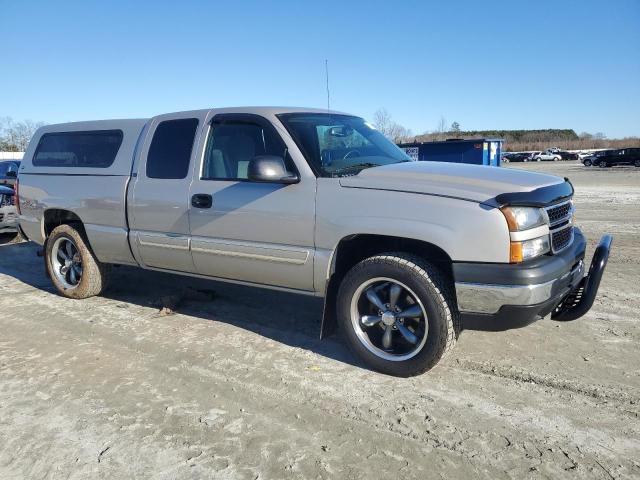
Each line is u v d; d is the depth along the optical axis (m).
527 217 3.42
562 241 3.86
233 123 4.51
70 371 4.03
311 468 2.82
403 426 3.21
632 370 3.91
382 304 3.89
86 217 5.46
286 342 4.56
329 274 3.98
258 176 3.88
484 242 3.40
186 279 6.69
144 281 6.61
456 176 3.79
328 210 3.89
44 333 4.84
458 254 3.46
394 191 3.69
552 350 4.28
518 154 73.38
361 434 3.14
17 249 9.08
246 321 5.10
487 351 4.26
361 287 3.89
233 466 2.85
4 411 3.44
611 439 3.05
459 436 3.10
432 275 3.61
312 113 4.64
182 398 3.59
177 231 4.75
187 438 3.11
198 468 2.83
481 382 3.76
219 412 3.41
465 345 4.39
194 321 5.11
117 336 4.74
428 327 3.65
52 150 5.96
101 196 5.29
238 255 4.39
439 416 3.32
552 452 2.94
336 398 3.56
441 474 2.76
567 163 60.97
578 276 3.93
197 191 4.57
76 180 5.55
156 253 4.97
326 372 3.96
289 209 4.06
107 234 5.29
